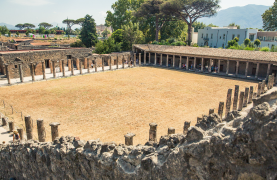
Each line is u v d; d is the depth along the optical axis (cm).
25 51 5725
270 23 9506
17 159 1321
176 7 7619
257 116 549
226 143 591
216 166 618
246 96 3266
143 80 5153
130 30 9044
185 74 6034
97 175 908
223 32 8712
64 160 1040
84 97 3747
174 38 9331
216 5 7506
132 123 2653
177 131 2405
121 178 816
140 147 813
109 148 901
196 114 2977
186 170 666
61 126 2562
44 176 1163
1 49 6888
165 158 719
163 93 4044
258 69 5300
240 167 585
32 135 2138
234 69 6191
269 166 538
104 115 2923
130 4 10769
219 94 3997
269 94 672
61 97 3731
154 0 8394
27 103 3403
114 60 7331
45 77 5128
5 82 4712
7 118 2747
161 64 7438
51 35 15812
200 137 658
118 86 4541
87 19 10756
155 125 1642
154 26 9950
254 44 7631
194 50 6612
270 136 519
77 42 10994
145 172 746
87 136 2297
